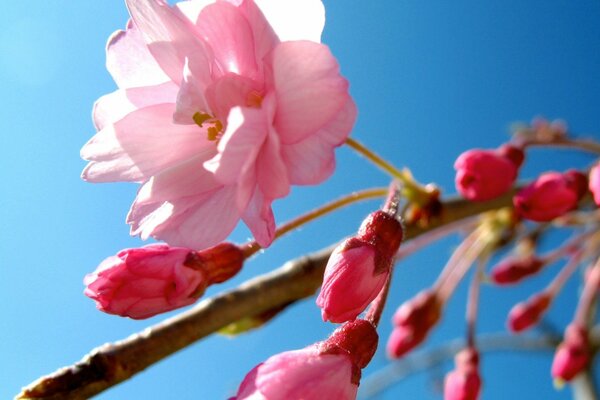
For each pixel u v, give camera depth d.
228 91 0.15
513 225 0.22
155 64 0.16
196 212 0.15
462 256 0.22
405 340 0.22
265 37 0.15
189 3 0.15
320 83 0.14
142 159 0.16
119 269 0.15
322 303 0.15
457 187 0.18
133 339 0.16
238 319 0.18
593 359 0.26
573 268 0.24
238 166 0.14
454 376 0.21
